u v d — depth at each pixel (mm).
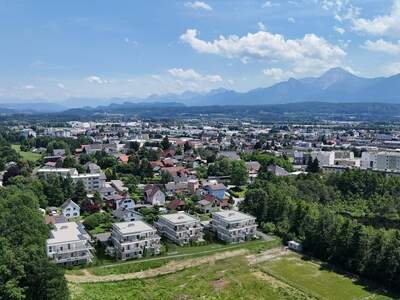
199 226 123812
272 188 151875
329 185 165500
